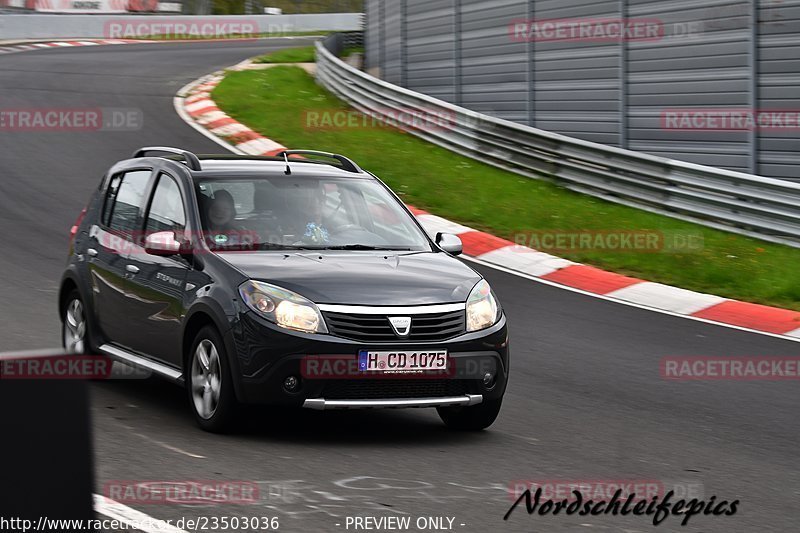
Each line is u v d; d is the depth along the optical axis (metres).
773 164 45.28
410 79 78.88
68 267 23.30
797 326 30.75
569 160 49.59
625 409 21.98
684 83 49.44
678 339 28.97
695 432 20.45
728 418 21.66
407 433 19.33
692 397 23.25
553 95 59.34
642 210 45.69
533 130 51.47
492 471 16.86
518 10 62.31
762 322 31.20
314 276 18.42
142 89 74.19
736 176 41.34
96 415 19.16
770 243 40.47
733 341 28.95
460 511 14.52
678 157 50.06
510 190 49.25
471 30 68.25
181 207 20.30
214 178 20.70
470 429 19.81
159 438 17.66
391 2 83.75
